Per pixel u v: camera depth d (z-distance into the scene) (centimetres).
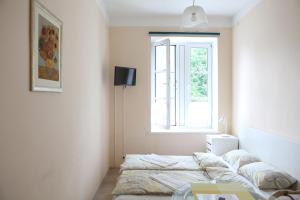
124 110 473
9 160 135
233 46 464
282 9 289
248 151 378
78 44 267
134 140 474
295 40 263
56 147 204
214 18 470
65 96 226
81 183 279
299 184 248
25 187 153
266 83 328
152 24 471
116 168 472
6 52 133
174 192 232
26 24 154
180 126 513
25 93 153
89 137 315
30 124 159
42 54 174
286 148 272
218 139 422
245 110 401
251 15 380
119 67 440
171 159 352
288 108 276
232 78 470
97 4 362
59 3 209
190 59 512
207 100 512
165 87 479
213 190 214
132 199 228
